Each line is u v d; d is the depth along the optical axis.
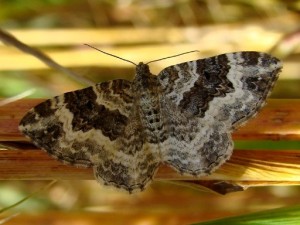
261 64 0.05
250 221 0.05
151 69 0.08
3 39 0.06
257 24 0.08
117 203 0.07
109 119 0.05
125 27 0.08
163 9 0.08
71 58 0.08
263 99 0.05
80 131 0.05
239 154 0.05
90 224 0.07
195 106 0.05
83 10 0.08
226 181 0.05
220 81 0.05
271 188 0.07
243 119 0.05
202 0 0.08
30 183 0.07
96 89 0.05
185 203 0.07
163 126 0.05
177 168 0.05
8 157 0.05
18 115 0.05
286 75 0.08
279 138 0.05
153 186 0.07
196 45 0.08
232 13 0.08
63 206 0.07
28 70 0.08
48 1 0.08
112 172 0.05
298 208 0.05
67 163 0.05
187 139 0.05
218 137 0.05
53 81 0.08
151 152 0.05
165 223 0.07
